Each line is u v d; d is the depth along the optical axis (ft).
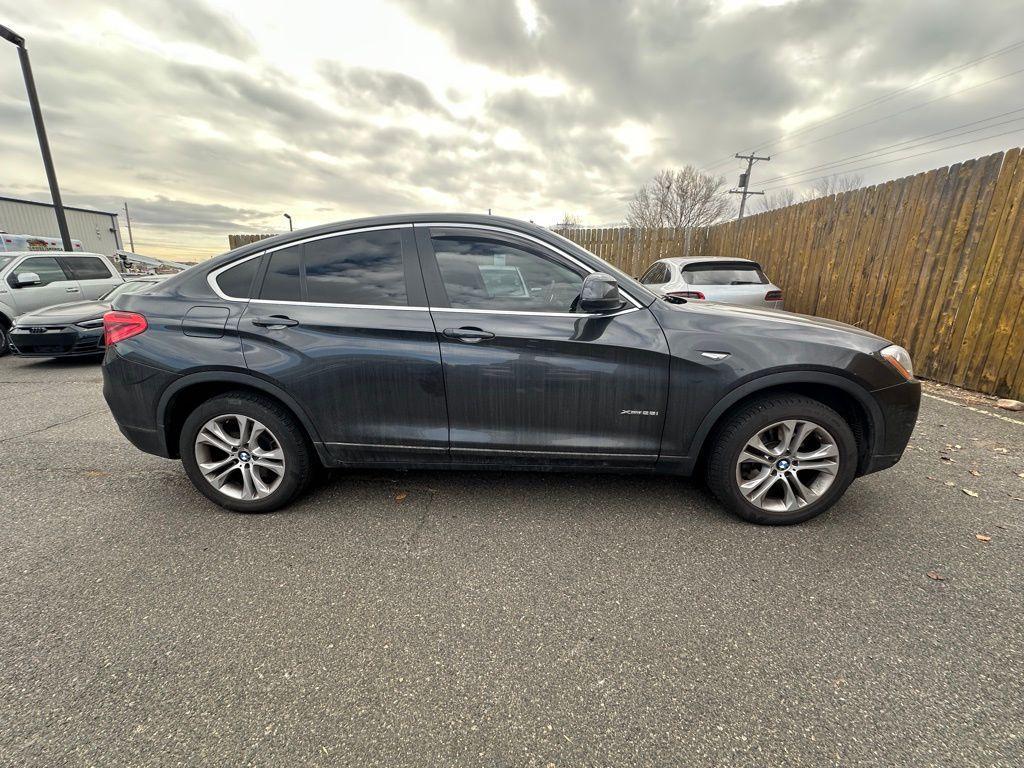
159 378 8.32
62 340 20.75
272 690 5.22
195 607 6.50
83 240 102.78
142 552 7.75
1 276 24.54
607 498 9.39
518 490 9.72
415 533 8.25
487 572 7.23
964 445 11.77
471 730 4.78
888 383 7.77
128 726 4.79
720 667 5.52
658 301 8.11
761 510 8.30
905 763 4.41
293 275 8.31
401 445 8.43
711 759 4.48
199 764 4.42
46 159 31.09
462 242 8.14
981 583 6.88
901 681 5.30
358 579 7.08
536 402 8.03
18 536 8.21
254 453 8.68
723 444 8.12
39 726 4.78
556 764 4.44
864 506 9.00
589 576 7.14
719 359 7.67
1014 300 14.44
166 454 8.76
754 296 20.29
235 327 8.15
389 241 8.25
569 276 7.98
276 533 8.28
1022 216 14.02
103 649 5.77
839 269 21.17
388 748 4.59
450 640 5.94
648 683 5.32
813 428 7.93
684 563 7.42
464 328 7.84
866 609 6.41
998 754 4.47
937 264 16.51
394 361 8.00
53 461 11.34
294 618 6.31
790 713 4.94
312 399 8.22
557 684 5.31
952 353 16.25
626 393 7.89
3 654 5.68
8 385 18.78
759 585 6.90
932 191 16.56
